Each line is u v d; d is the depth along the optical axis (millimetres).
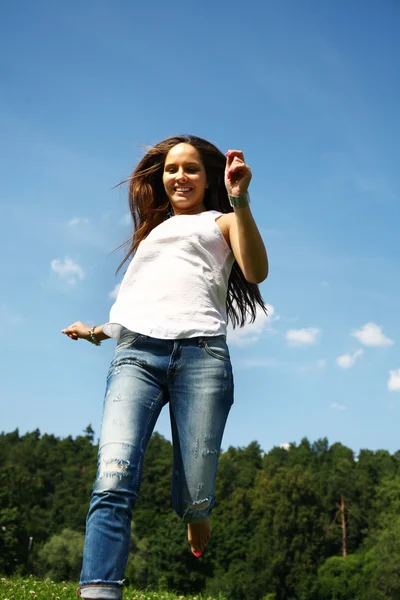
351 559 64312
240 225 2818
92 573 2520
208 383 2898
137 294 3037
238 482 98062
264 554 62406
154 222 3551
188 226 3092
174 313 2936
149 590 7633
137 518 80250
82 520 79875
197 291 2988
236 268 3408
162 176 3539
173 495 2990
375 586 56375
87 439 139625
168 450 94188
